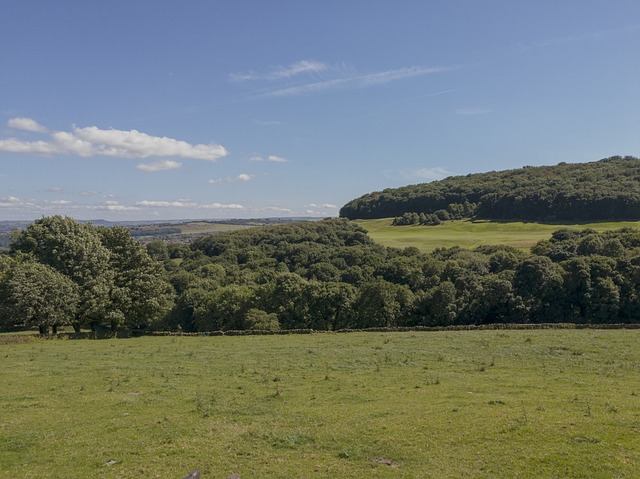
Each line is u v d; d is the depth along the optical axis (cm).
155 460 1424
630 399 1842
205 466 1370
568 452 1304
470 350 3216
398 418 1711
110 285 5112
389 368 2731
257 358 3183
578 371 2480
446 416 1700
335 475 1273
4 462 1444
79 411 1966
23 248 5203
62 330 5681
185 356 3347
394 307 7338
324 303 7525
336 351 3362
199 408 1955
